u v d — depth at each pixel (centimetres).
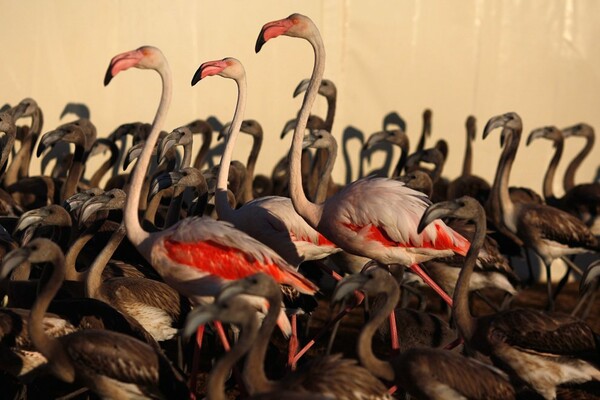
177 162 1667
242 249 959
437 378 838
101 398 891
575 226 1425
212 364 1113
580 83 1797
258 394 730
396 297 860
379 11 1722
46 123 1600
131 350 869
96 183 1564
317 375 789
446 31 1748
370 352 859
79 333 880
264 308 951
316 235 1166
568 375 948
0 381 998
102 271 1108
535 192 1706
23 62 1580
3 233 1175
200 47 1641
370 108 1741
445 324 1092
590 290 1440
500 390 848
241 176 1498
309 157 1741
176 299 1080
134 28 1614
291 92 1698
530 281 1578
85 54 1602
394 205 1080
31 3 1573
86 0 1593
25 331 921
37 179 1503
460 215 960
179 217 1228
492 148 1791
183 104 1644
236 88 1673
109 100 1620
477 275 1266
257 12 1664
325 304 1512
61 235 1116
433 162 1625
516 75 1778
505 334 941
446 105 1764
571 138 1812
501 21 1762
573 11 1783
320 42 1107
